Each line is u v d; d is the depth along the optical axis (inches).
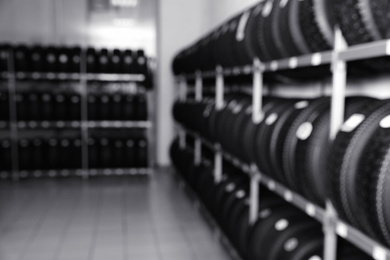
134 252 124.4
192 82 231.6
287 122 75.1
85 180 219.8
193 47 168.6
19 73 215.2
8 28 248.5
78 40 255.6
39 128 248.8
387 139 46.4
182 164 186.9
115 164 225.9
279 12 78.1
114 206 172.2
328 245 64.7
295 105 79.3
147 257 120.8
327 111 66.5
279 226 85.0
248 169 104.3
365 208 48.4
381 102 54.5
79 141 223.1
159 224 149.4
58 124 221.3
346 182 51.6
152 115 257.3
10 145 219.1
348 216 54.7
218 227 128.9
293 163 69.8
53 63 215.9
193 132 173.8
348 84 106.0
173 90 245.0
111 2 254.1
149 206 171.9
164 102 245.6
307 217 84.8
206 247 127.8
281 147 73.9
